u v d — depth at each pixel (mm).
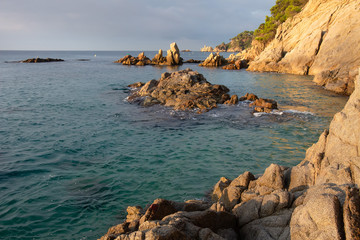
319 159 9508
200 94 33219
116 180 14000
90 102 33781
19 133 21312
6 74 69438
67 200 12102
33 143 19156
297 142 19297
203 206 9719
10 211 11164
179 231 6578
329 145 9516
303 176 9453
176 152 17703
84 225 10430
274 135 20828
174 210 9148
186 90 34312
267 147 18422
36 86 47781
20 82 53125
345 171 7703
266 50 82562
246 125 23547
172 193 12703
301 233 6488
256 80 56281
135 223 8633
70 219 10766
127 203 11930
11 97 36875
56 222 10555
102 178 14203
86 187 13273
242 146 18672
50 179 14031
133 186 13383
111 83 52656
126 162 16188
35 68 91312
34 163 15891
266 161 16219
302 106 30641
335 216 6098
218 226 8344
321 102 32750
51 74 70500
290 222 7184
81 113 28062
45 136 20688
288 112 27672
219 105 31438
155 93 33938
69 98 36500
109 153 17562
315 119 25062
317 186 7875
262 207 8398
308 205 6781
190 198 12250
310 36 63688
